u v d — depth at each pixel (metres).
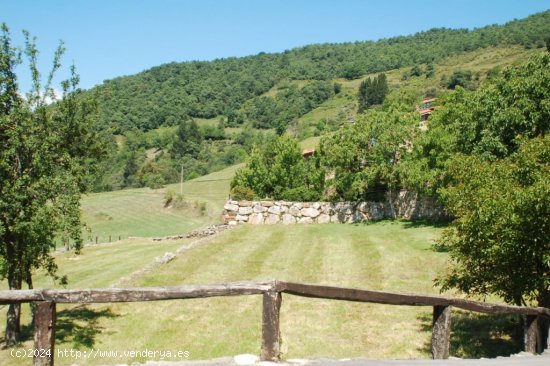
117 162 98.38
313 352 9.91
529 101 19.42
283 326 11.66
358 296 4.61
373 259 19.50
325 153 33.72
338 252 21.38
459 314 12.80
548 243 8.36
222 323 11.98
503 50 139.62
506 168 10.09
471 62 138.25
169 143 116.56
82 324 12.05
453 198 10.93
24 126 12.03
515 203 8.36
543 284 8.70
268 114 138.62
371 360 4.55
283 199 37.38
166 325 11.92
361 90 122.06
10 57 12.26
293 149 39.53
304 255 20.88
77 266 23.00
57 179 11.95
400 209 31.53
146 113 134.88
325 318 12.30
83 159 13.70
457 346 10.18
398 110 32.56
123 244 30.25
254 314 12.63
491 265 9.41
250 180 40.66
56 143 12.88
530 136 19.69
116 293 3.68
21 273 12.20
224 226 31.23
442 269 17.16
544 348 7.88
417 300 5.10
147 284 15.84
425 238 23.66
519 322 10.21
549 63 20.09
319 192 36.19
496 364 5.11
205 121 143.62
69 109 13.29
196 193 64.19
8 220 11.52
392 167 30.20
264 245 23.42
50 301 3.52
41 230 11.59
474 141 21.64
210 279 16.64
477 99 22.25
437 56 160.88
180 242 29.89
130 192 70.19
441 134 25.55
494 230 8.76
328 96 149.50
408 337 10.85
